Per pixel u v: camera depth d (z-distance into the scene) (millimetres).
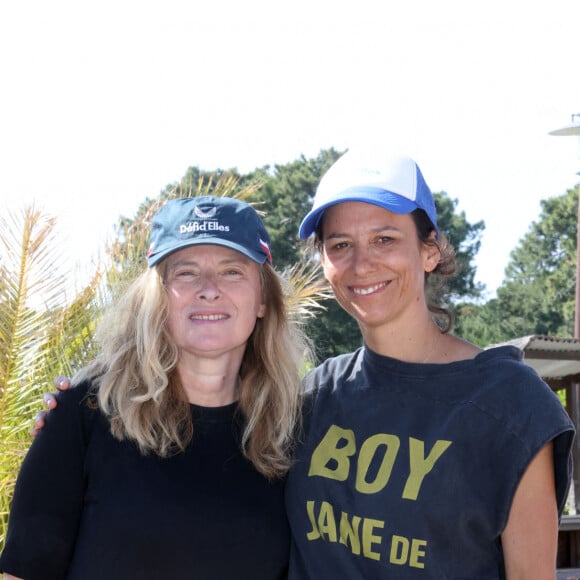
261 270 2809
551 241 42781
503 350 2484
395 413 2504
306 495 2553
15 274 4434
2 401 4422
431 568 2332
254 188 5777
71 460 2535
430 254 2686
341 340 19672
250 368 2779
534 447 2293
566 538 7926
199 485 2566
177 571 2471
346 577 2406
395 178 2572
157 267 2662
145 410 2568
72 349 4629
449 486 2344
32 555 2441
